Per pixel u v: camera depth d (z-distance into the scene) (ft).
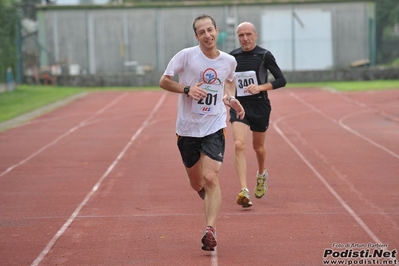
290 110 193.36
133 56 336.08
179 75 56.08
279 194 80.12
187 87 53.67
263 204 74.64
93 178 94.22
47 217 70.79
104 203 77.30
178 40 335.47
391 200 75.36
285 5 331.16
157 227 65.05
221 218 68.13
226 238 60.29
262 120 73.26
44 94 263.08
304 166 100.42
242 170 70.74
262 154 75.72
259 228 63.72
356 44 333.21
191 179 58.75
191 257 54.29
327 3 330.54
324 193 80.18
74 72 334.24
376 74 323.78
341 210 70.74
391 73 324.19
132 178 93.50
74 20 333.83
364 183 86.07
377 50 409.69
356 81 323.16
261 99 72.84
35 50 333.21
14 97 248.73
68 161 110.22
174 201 77.46
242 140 71.51
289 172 95.45
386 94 236.84
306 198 77.51
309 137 134.82
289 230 62.75
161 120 173.78
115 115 188.44
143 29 335.47
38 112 200.75
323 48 332.60
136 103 224.94
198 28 54.39
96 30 334.44
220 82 55.47
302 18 331.77
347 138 131.95
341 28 332.39
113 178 93.86
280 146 122.52
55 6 332.39
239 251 55.88
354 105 203.10
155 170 99.66
